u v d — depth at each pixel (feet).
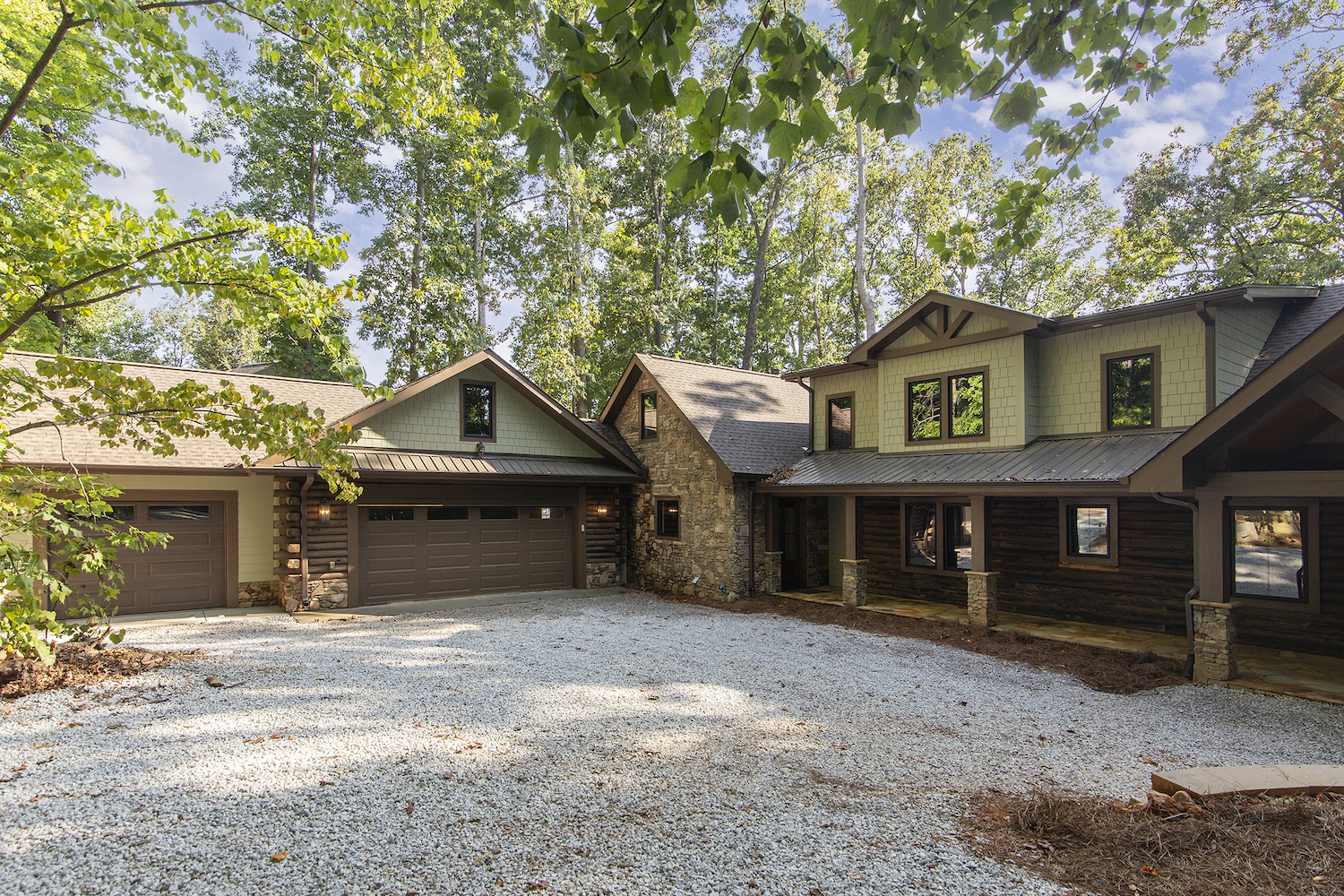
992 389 39.01
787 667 28.76
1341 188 60.34
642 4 8.93
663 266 88.63
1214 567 25.88
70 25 17.85
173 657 28.09
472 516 47.98
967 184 88.99
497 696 23.57
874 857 12.73
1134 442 33.27
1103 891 11.34
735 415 53.21
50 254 19.17
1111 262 79.00
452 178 75.92
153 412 21.86
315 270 72.23
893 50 10.21
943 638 34.17
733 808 14.92
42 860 12.23
